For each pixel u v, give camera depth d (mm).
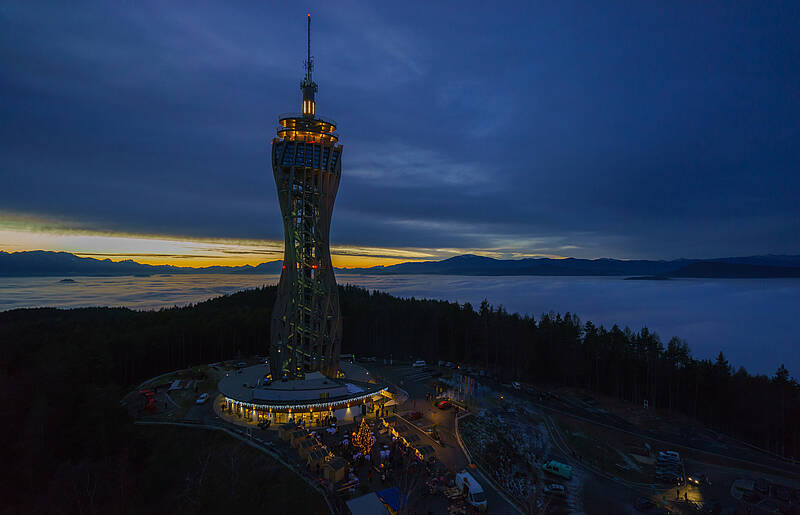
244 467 65625
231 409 88375
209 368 129750
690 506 60031
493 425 84938
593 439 83125
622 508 58656
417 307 166750
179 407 91688
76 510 61719
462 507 54344
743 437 95500
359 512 49594
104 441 73062
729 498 63281
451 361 146000
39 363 100125
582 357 123000
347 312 164000
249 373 107062
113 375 114375
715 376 104938
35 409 75562
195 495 61312
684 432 90688
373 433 77188
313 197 102000
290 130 103062
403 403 95625
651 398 113750
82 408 79000
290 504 56000
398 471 62500
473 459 69250
